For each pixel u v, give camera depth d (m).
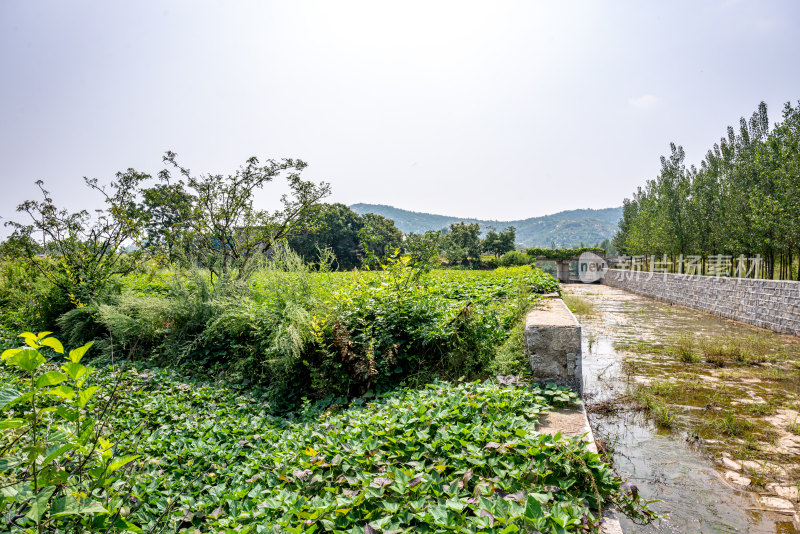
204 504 3.06
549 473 2.78
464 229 56.03
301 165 10.39
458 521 2.30
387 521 2.28
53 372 1.66
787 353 9.66
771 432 5.43
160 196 10.12
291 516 2.52
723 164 20.61
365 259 7.42
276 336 5.97
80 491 2.03
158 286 10.76
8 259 11.01
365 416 4.09
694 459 4.77
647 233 29.27
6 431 2.15
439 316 6.21
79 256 9.54
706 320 15.44
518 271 14.68
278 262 8.60
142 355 7.75
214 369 6.97
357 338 5.88
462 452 3.04
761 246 16.02
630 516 2.77
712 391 6.98
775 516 3.79
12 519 1.72
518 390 4.15
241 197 10.11
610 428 5.59
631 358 9.29
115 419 4.52
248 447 4.33
